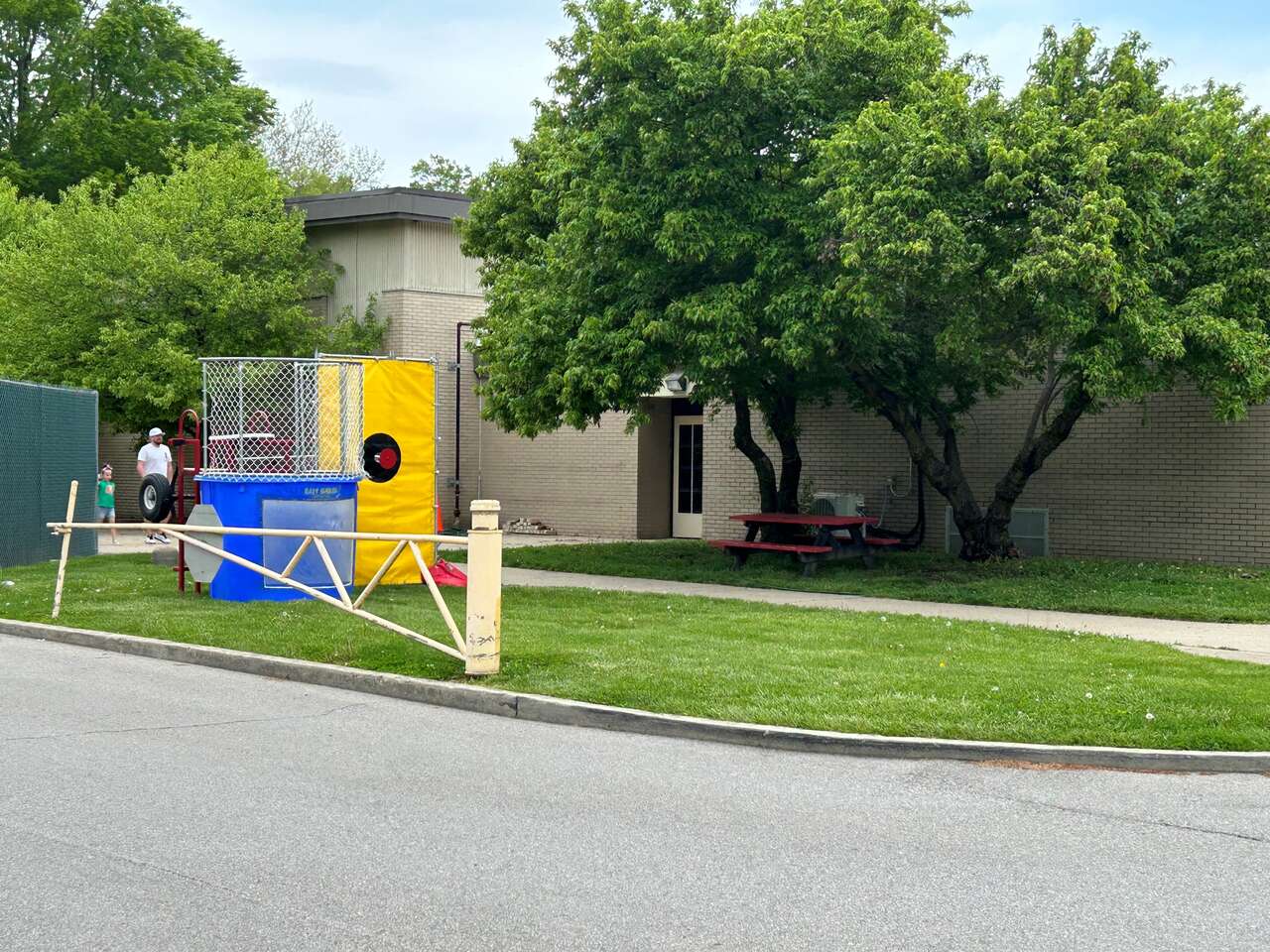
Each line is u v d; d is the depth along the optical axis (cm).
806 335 1425
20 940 450
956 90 1391
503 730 814
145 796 638
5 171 3688
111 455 3141
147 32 3997
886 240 1319
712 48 1474
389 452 1505
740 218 1523
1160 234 1367
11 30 3906
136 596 1376
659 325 1491
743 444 1941
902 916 482
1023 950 451
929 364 1695
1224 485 1703
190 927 463
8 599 1343
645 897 500
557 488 2566
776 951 447
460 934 459
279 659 994
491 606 923
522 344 1700
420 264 2641
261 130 4622
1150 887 522
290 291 2506
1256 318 1387
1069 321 1289
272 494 1345
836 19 1516
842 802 649
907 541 1941
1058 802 655
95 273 2400
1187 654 1026
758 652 1024
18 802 625
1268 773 725
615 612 1279
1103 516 1809
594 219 1552
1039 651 1038
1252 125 1408
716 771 713
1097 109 1367
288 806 625
